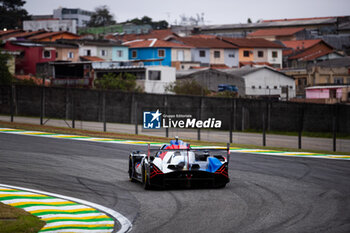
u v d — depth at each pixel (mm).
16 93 92250
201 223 20547
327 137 77250
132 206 24531
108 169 37969
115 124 83062
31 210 22906
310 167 40562
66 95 87875
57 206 24000
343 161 45656
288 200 25672
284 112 82562
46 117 89062
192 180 28922
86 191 28594
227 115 79250
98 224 20594
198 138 61656
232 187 29938
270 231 19047
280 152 52406
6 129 65938
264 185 30812
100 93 86688
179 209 23562
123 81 101938
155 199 26297
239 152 51219
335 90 123375
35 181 31250
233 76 133375
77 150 48844
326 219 21094
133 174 32438
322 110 82812
